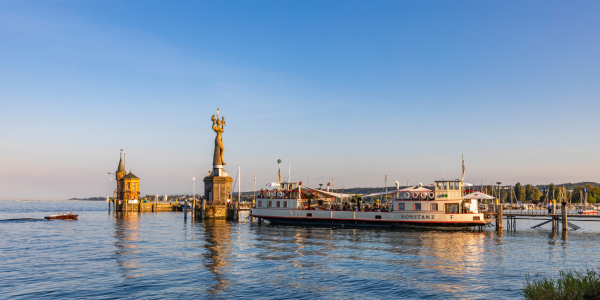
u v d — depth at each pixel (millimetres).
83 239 61406
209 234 67000
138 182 151500
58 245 54562
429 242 55406
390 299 27984
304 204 82688
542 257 43688
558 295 22500
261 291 30109
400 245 52625
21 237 64812
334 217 76812
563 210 67000
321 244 54000
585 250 48438
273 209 82688
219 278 34250
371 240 57750
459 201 69375
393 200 72688
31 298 28578
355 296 28766
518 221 102125
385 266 38969
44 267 39062
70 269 38031
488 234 65125
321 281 33062
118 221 102188
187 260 42531
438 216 69250
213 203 98750
